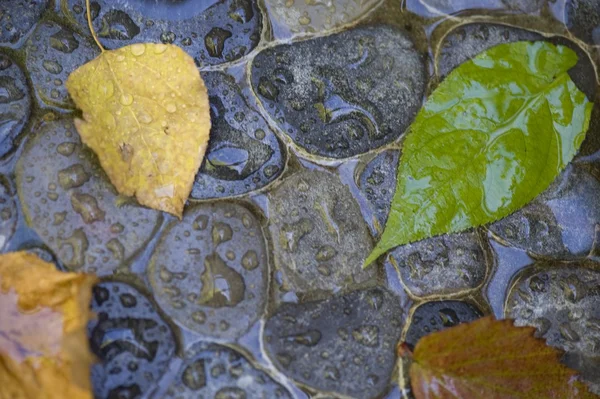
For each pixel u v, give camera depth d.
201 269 0.54
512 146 0.55
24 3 0.55
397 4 0.57
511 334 0.54
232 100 0.56
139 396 0.53
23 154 0.54
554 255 0.56
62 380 0.52
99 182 0.54
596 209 0.56
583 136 0.56
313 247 0.55
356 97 0.56
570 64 0.56
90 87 0.54
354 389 0.54
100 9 0.56
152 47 0.54
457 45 0.57
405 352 0.54
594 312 0.56
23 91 0.55
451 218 0.55
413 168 0.55
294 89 0.56
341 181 0.56
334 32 0.56
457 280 0.55
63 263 0.54
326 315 0.54
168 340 0.54
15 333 0.52
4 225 0.54
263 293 0.54
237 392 0.54
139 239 0.54
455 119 0.55
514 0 0.57
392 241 0.54
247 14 0.56
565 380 0.54
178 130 0.54
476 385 0.54
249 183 0.55
